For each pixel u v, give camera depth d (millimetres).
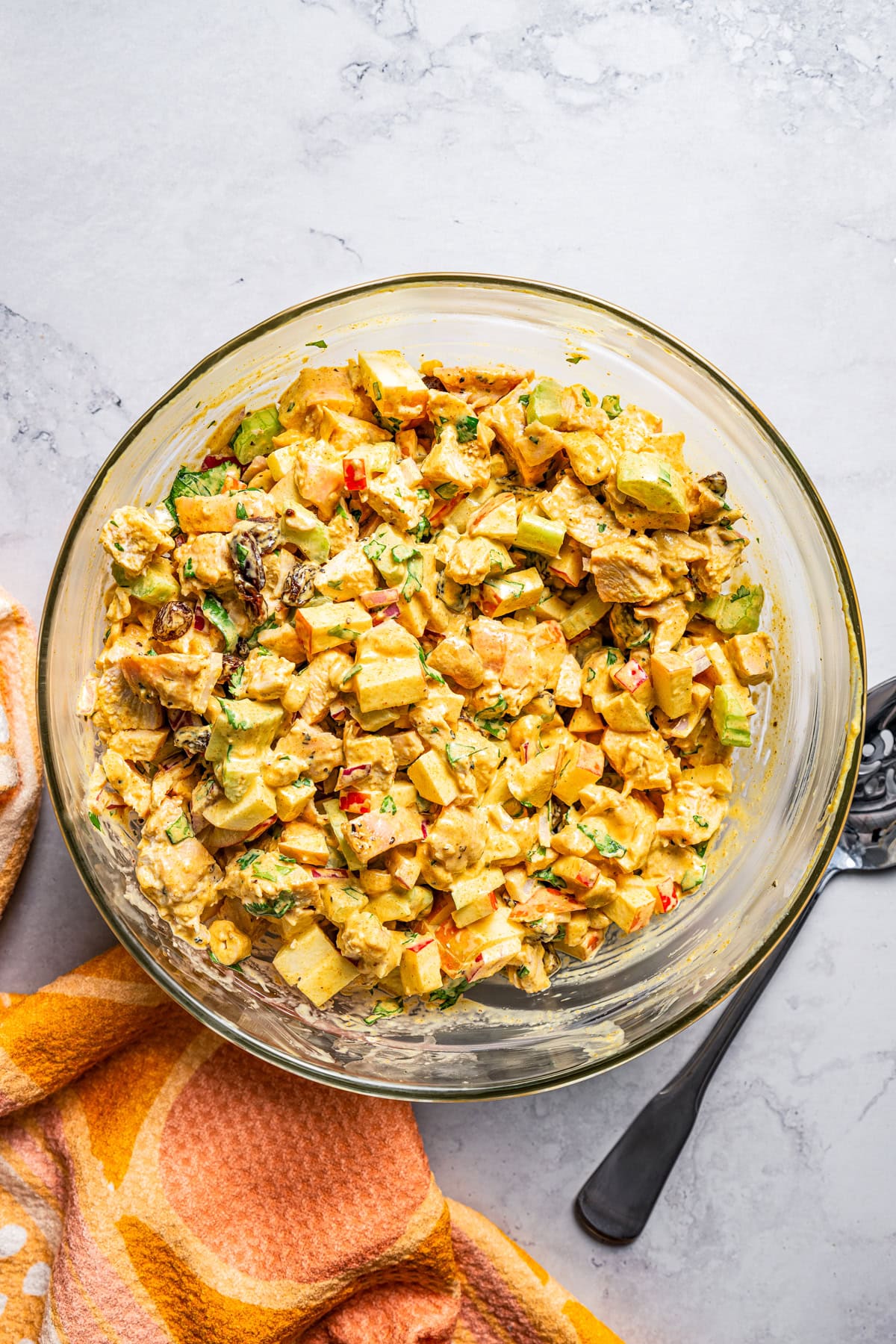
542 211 573
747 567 549
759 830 558
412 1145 569
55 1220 573
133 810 518
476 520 514
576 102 575
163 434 532
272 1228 562
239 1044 523
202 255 571
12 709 566
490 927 515
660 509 504
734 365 581
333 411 520
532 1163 588
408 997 534
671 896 532
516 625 520
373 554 500
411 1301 576
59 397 572
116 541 495
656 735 521
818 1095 591
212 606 500
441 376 537
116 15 570
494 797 515
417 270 571
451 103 572
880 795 584
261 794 491
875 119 583
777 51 581
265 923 520
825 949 590
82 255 571
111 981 559
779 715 556
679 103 578
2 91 570
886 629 586
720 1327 590
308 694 497
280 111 571
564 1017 558
